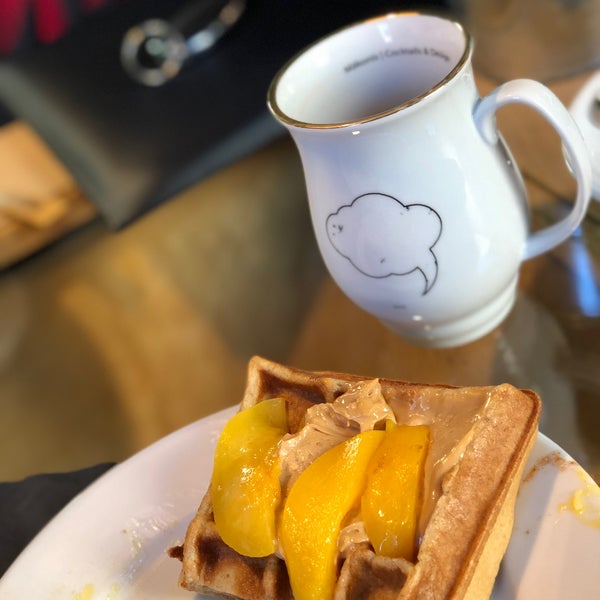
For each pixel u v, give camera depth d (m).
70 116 0.58
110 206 0.53
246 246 0.47
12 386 0.47
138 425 0.41
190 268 0.48
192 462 0.33
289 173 0.51
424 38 0.31
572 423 0.31
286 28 0.58
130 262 0.50
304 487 0.25
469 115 0.28
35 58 0.63
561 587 0.25
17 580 0.31
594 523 0.26
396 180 0.28
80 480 0.37
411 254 0.30
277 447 0.27
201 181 0.53
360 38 0.32
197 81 0.57
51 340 0.47
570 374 0.33
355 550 0.25
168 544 0.31
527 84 0.28
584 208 0.30
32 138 0.60
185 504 0.32
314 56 0.32
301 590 0.25
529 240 0.32
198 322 0.44
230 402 0.39
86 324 0.48
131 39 0.60
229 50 0.58
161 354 0.43
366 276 0.31
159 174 0.53
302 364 0.38
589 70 0.42
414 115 0.27
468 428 0.26
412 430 0.26
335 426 0.27
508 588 0.26
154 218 0.52
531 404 0.27
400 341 0.37
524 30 0.47
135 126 0.55
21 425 0.44
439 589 0.23
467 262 0.30
